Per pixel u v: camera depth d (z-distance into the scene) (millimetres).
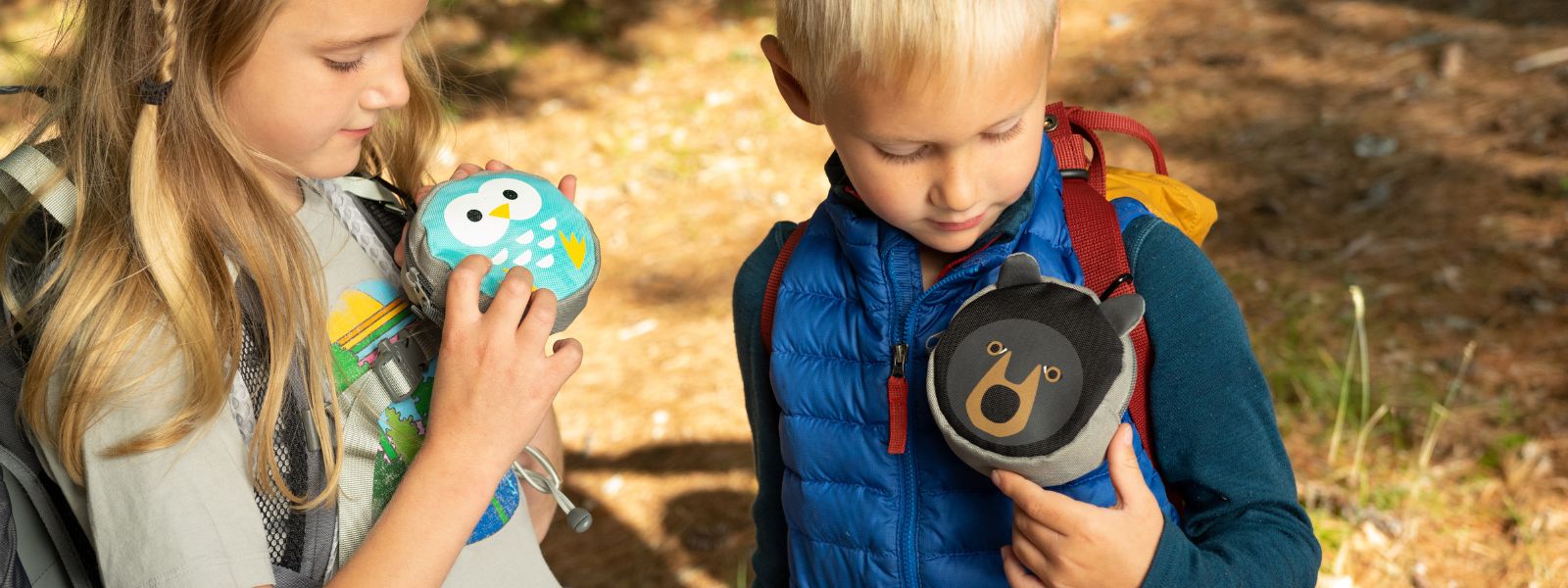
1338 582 2889
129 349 1176
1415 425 3396
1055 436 1174
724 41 7492
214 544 1180
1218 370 1299
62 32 1315
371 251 1432
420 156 1612
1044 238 1324
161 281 1181
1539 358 3602
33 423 1210
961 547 1355
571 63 7434
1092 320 1209
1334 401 3523
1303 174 4926
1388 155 4957
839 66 1169
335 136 1249
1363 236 4418
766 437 1593
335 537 1333
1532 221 4301
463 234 1277
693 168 5941
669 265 5062
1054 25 1184
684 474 3758
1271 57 6113
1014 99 1157
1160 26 6766
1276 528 1285
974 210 1233
